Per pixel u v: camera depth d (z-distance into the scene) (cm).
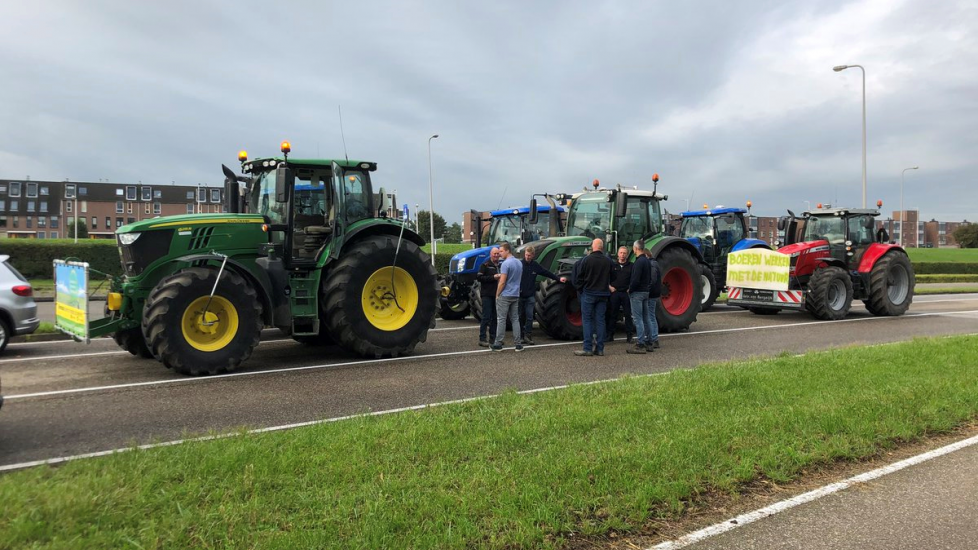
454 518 353
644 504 381
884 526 377
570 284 1127
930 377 712
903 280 1557
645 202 1302
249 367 853
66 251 2392
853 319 1467
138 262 806
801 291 1411
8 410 618
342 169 926
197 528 337
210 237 840
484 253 1359
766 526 374
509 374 810
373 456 444
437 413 561
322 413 613
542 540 340
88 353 957
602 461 439
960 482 443
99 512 350
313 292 894
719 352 998
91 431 550
